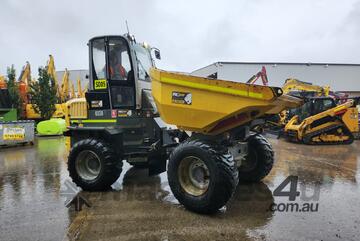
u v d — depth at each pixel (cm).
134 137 527
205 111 385
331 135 1077
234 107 366
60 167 697
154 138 520
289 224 351
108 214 386
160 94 415
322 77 3155
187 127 407
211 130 399
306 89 1488
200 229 337
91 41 542
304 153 870
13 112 1372
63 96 2003
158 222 358
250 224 351
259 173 513
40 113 1755
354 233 327
